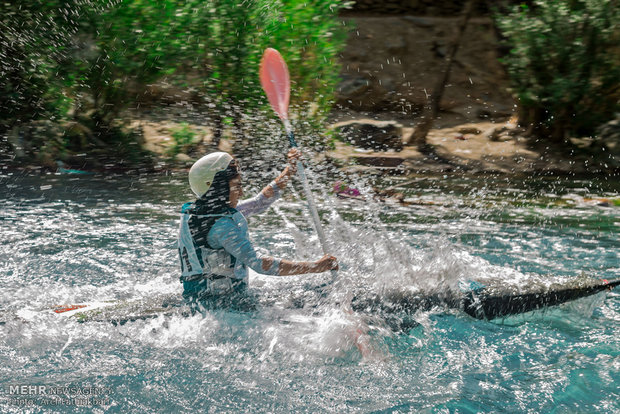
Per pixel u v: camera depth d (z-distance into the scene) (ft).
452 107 55.77
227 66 39.68
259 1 39.01
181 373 13.88
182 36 38.83
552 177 41.34
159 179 36.32
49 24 38.52
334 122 50.55
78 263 21.04
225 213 15.57
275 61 20.48
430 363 14.65
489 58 58.44
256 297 16.39
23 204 29.71
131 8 37.93
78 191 32.78
